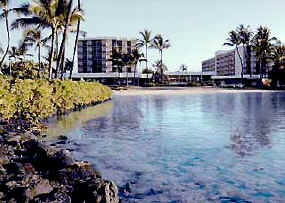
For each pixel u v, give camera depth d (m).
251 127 15.84
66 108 22.92
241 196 6.76
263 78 85.50
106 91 37.16
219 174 8.15
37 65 56.78
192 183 7.54
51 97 19.97
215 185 7.39
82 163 8.34
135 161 9.44
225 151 10.55
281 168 8.55
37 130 14.56
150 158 9.76
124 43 130.75
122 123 17.75
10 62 56.09
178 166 8.89
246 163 9.08
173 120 19.11
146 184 7.48
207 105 30.86
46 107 18.86
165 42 99.50
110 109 26.83
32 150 9.41
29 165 8.00
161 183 7.55
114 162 9.33
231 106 29.44
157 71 105.62
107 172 8.38
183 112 24.09
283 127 15.71
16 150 9.51
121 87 75.62
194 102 35.25
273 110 25.17
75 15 31.94
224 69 163.50
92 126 16.53
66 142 12.22
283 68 76.75
